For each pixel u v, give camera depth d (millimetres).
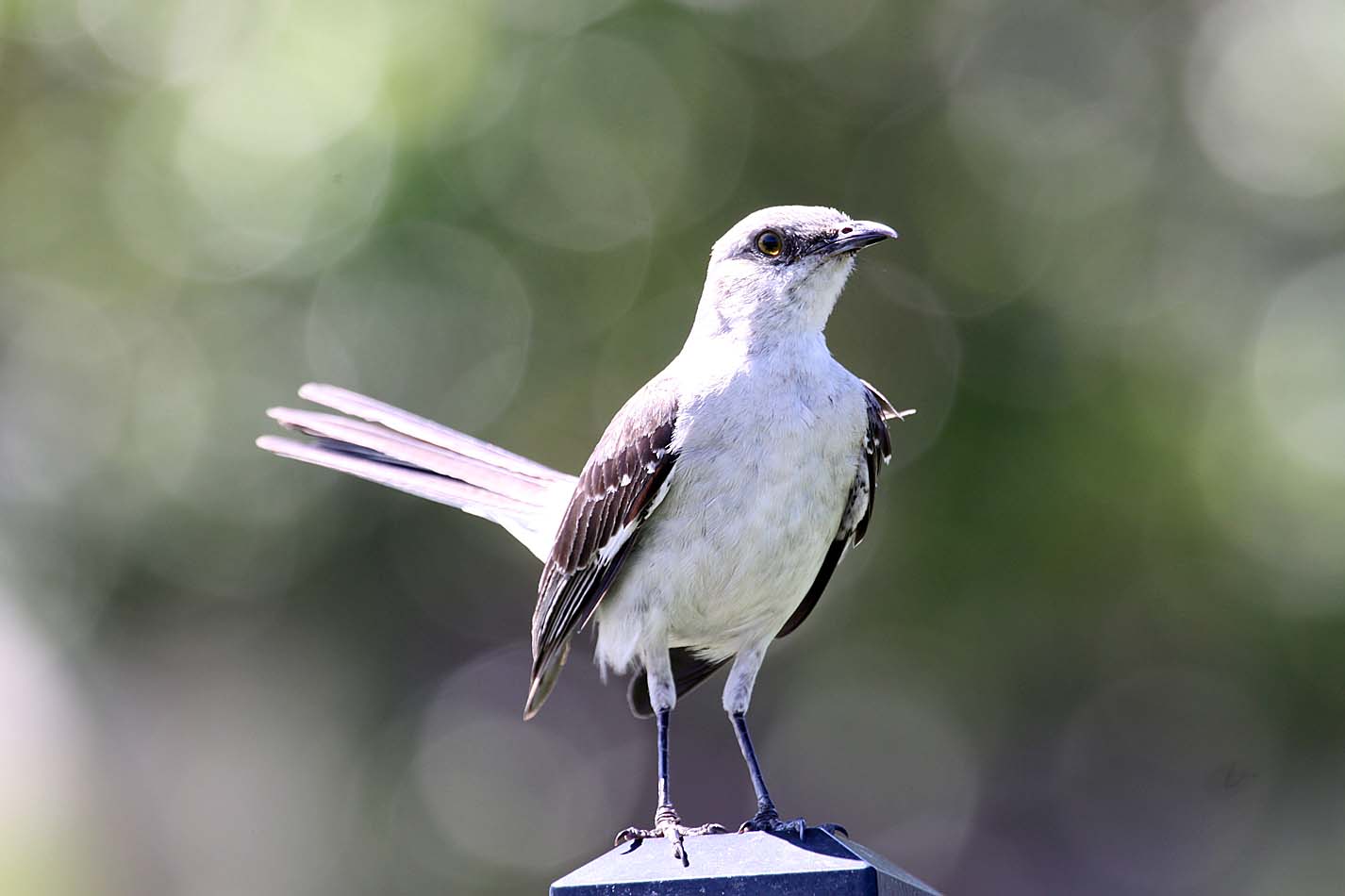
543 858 15203
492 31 12281
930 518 13008
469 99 12133
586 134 12492
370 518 13555
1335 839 14086
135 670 14062
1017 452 12898
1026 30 13375
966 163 13125
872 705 14383
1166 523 12883
